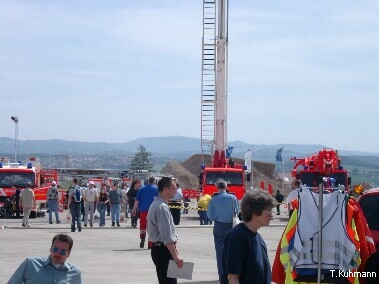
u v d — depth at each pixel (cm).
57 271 736
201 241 2500
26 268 732
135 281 1512
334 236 884
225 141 4084
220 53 4106
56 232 2848
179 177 7662
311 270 884
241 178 3822
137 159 15838
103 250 2150
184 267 1084
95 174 6888
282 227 3266
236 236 701
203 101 4112
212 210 1527
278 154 6028
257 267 698
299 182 2744
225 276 713
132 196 3144
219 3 4072
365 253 901
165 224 1088
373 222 1146
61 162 13238
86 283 1479
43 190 4000
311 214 893
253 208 699
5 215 3953
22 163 4391
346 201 895
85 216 3197
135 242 2419
